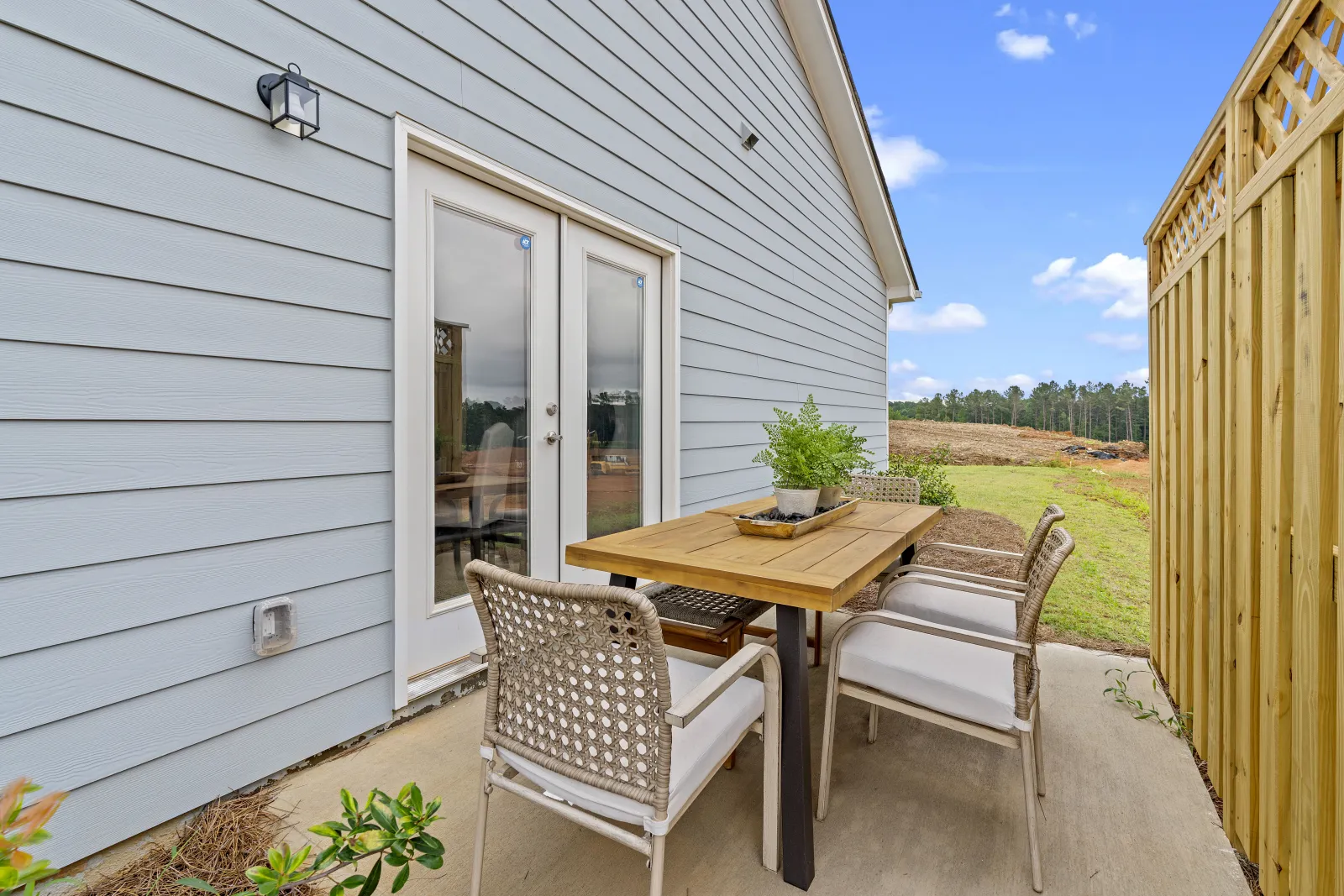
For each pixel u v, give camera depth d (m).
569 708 1.12
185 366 1.54
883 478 3.41
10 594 1.29
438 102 2.17
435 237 2.27
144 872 1.37
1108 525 6.05
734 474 4.36
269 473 1.71
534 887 1.35
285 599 1.74
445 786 1.72
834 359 6.38
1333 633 1.04
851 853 1.47
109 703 1.42
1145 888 1.35
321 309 1.83
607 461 3.18
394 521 2.04
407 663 2.12
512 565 2.60
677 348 3.60
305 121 1.69
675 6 3.56
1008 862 1.44
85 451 1.39
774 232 4.91
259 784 1.70
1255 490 1.40
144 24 1.46
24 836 0.61
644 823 1.03
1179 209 2.13
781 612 1.40
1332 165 1.03
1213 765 1.71
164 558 1.51
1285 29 1.18
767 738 1.39
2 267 1.28
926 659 1.55
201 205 1.57
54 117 1.34
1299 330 1.11
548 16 2.64
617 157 3.08
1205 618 1.86
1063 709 2.23
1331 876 1.03
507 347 2.57
